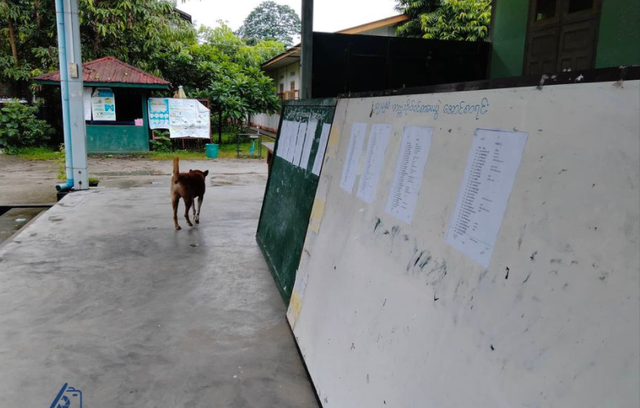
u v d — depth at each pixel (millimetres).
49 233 5004
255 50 25297
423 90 1877
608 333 939
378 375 1683
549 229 1126
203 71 17109
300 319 2717
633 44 4367
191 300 3346
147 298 3369
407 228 1761
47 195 7977
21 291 3445
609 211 986
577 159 1084
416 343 1524
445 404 1321
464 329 1329
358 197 2309
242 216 5945
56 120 15898
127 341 2742
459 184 1503
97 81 13297
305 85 6148
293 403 2182
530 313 1129
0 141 13539
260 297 3412
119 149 14164
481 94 1481
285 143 4469
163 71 17031
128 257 4258
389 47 6426
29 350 2617
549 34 5414
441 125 1681
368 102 2494
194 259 4234
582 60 4945
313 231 2904
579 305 1013
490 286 1274
